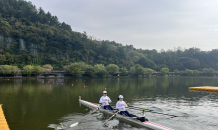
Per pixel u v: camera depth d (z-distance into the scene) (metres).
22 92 35.53
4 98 28.05
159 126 13.64
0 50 146.75
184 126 14.28
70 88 44.44
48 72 122.56
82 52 197.25
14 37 167.88
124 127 14.16
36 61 150.88
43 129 13.56
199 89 37.66
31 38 171.62
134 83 66.06
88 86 50.91
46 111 19.33
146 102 24.92
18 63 146.00
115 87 48.06
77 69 124.75
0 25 163.25
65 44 195.62
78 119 16.28
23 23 183.88
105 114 18.03
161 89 42.69
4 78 96.44
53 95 31.56
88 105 22.61
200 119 16.23
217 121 15.64
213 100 26.44
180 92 36.25
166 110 19.89
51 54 172.00
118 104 16.73
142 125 14.50
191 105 22.72
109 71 149.12
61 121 15.63
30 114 18.03
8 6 194.38
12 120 15.93
